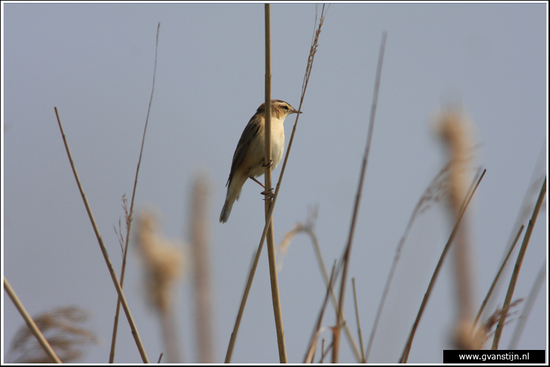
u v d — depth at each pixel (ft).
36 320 24.93
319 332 22.25
